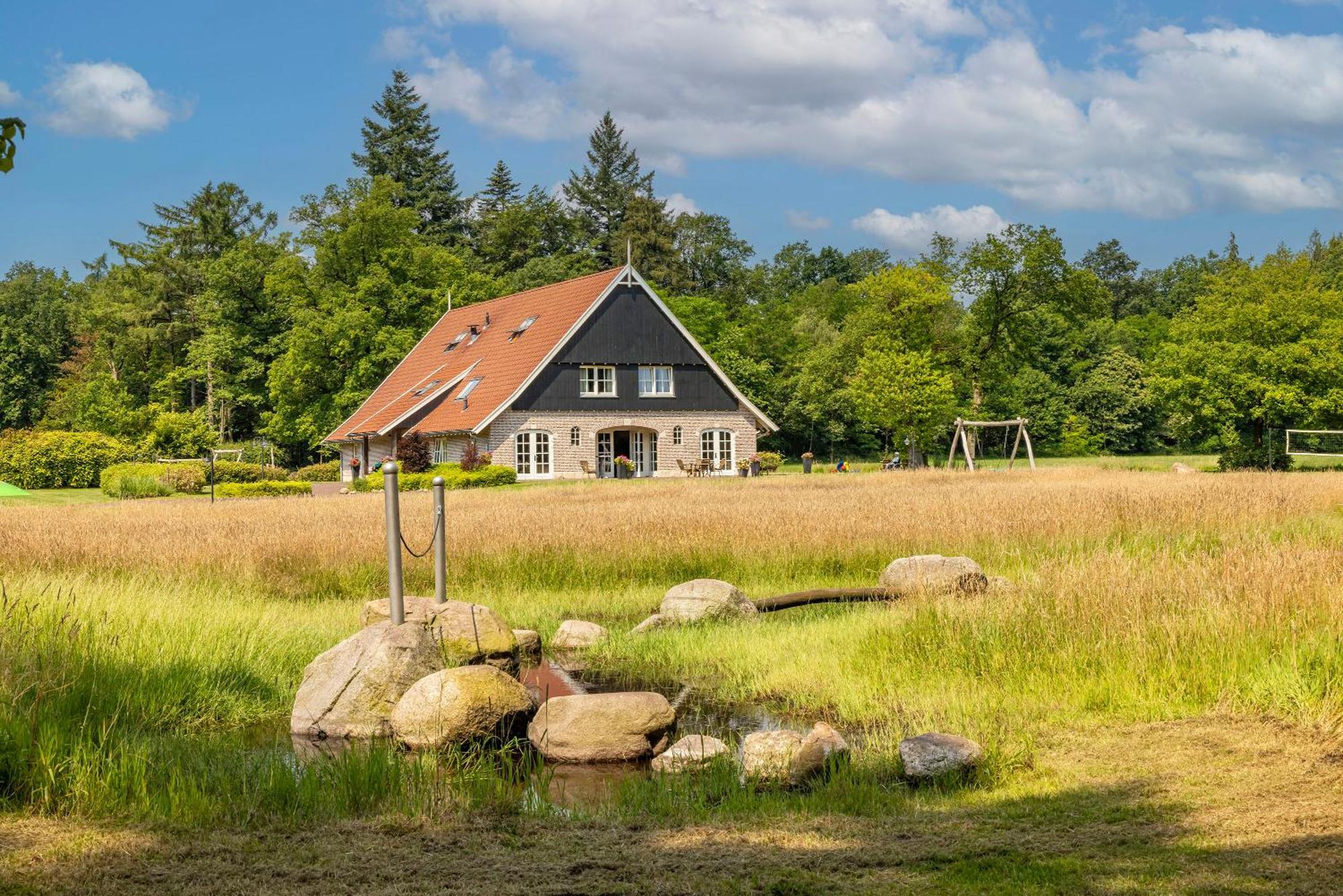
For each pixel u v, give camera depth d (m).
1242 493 23.31
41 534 18.81
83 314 89.75
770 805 6.60
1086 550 17.17
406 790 6.87
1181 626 9.19
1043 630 9.91
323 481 59.41
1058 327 91.06
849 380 64.06
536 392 49.75
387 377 60.66
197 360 72.69
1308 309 50.38
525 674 11.50
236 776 7.07
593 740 8.39
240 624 11.59
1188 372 51.75
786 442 83.75
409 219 63.84
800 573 17.17
